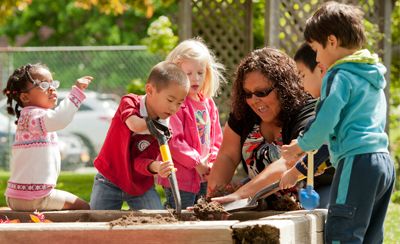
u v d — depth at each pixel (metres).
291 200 4.91
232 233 3.76
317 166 4.75
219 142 6.61
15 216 5.27
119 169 5.52
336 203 4.39
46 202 5.41
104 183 5.62
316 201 4.53
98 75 21.31
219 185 5.41
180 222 3.92
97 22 29.78
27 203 5.37
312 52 4.97
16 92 5.58
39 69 5.62
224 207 4.75
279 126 5.42
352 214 4.33
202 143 6.32
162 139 4.87
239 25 12.51
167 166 4.79
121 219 4.00
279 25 11.36
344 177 4.38
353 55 4.50
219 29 12.41
